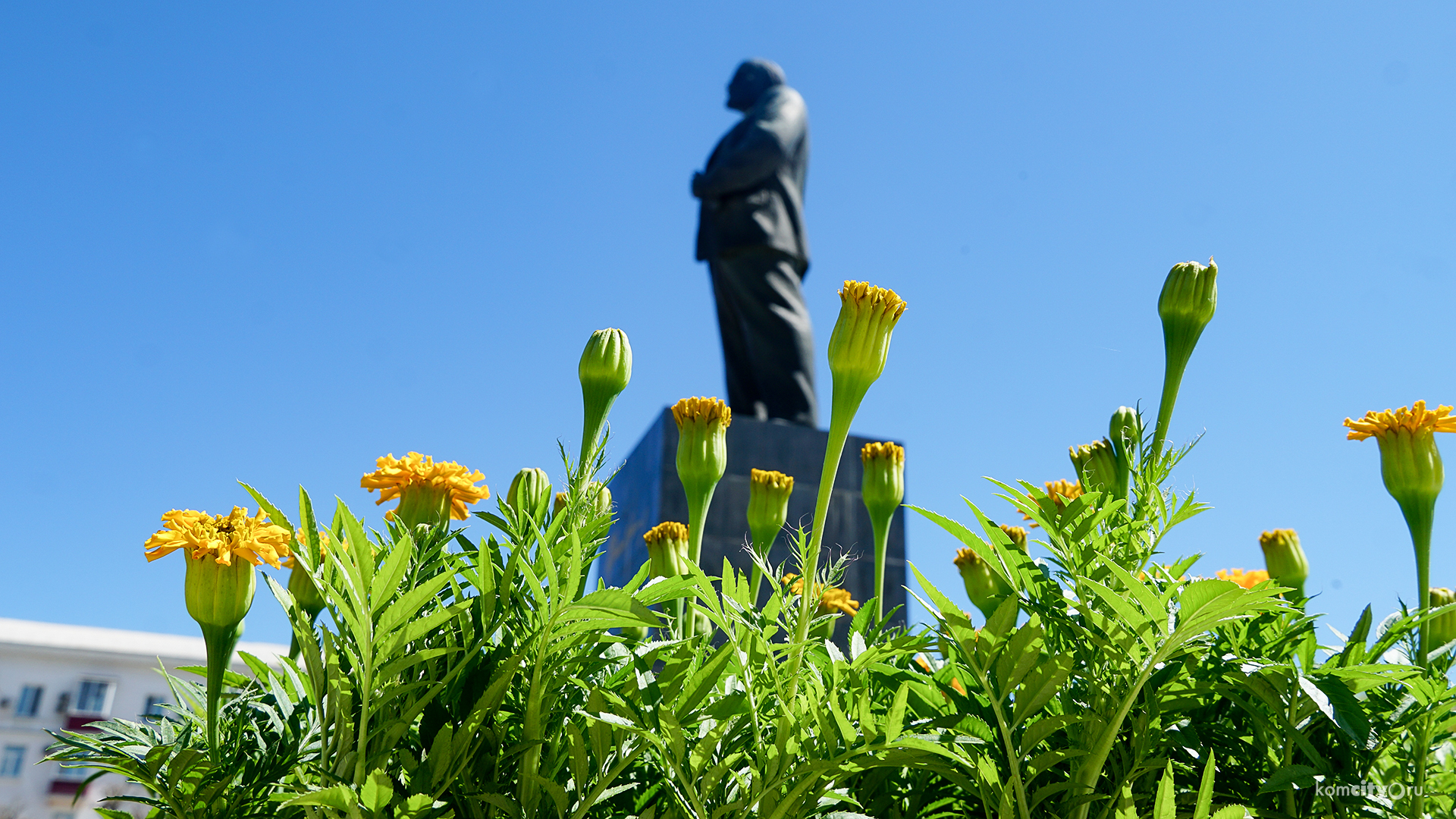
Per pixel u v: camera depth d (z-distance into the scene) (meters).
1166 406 1.24
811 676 1.02
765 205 9.68
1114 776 0.98
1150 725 0.97
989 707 1.01
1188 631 0.86
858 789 1.04
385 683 0.91
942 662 1.37
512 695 0.96
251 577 1.01
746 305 9.48
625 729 0.90
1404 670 0.98
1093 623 0.95
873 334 1.04
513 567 0.96
